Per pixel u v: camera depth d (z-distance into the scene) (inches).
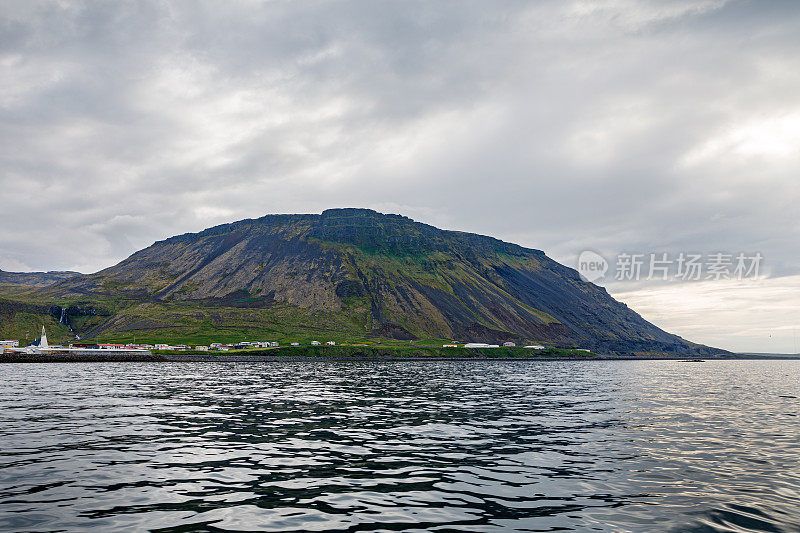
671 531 626.2
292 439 1212.5
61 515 658.8
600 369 6875.0
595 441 1214.9
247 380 3481.8
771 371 7249.0
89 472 881.5
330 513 681.6
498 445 1158.3
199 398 2170.3
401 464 967.0
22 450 1055.0
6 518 643.5
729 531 626.2
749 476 896.3
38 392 2422.5
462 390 2770.7
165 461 970.7
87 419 1510.8
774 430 1401.3
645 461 1005.8
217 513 675.4
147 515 663.8
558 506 721.6
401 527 631.8
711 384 3590.1
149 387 2785.4
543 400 2228.1
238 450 1078.4
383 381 3499.0
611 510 705.6
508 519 666.2
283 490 788.6
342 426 1417.3
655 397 2426.2
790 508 719.7
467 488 809.5
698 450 1115.3
